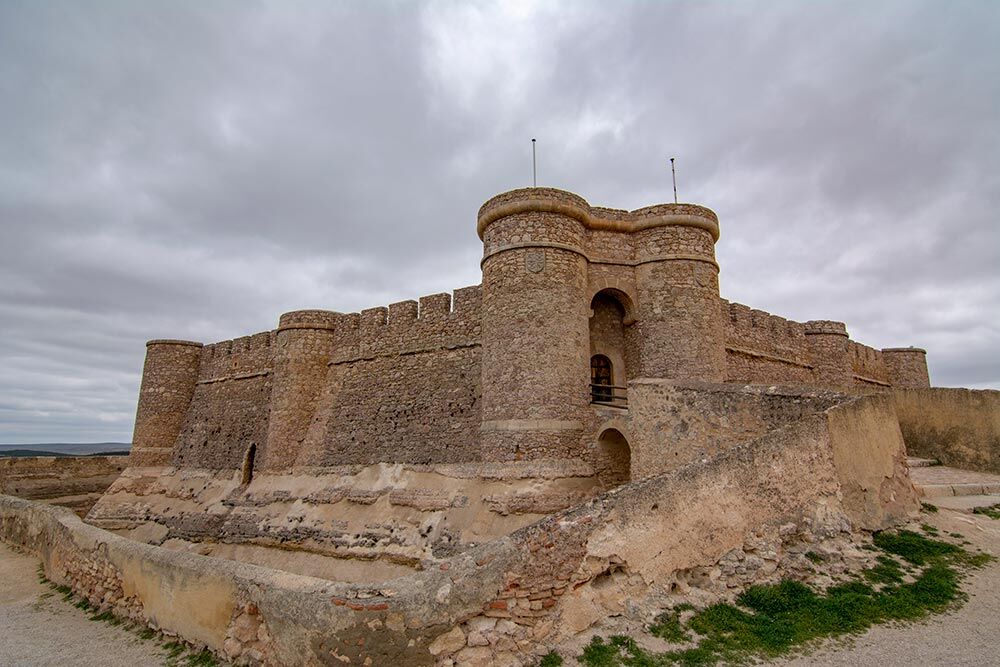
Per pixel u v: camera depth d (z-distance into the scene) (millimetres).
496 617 6320
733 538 7676
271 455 23219
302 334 24281
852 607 6801
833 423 9000
